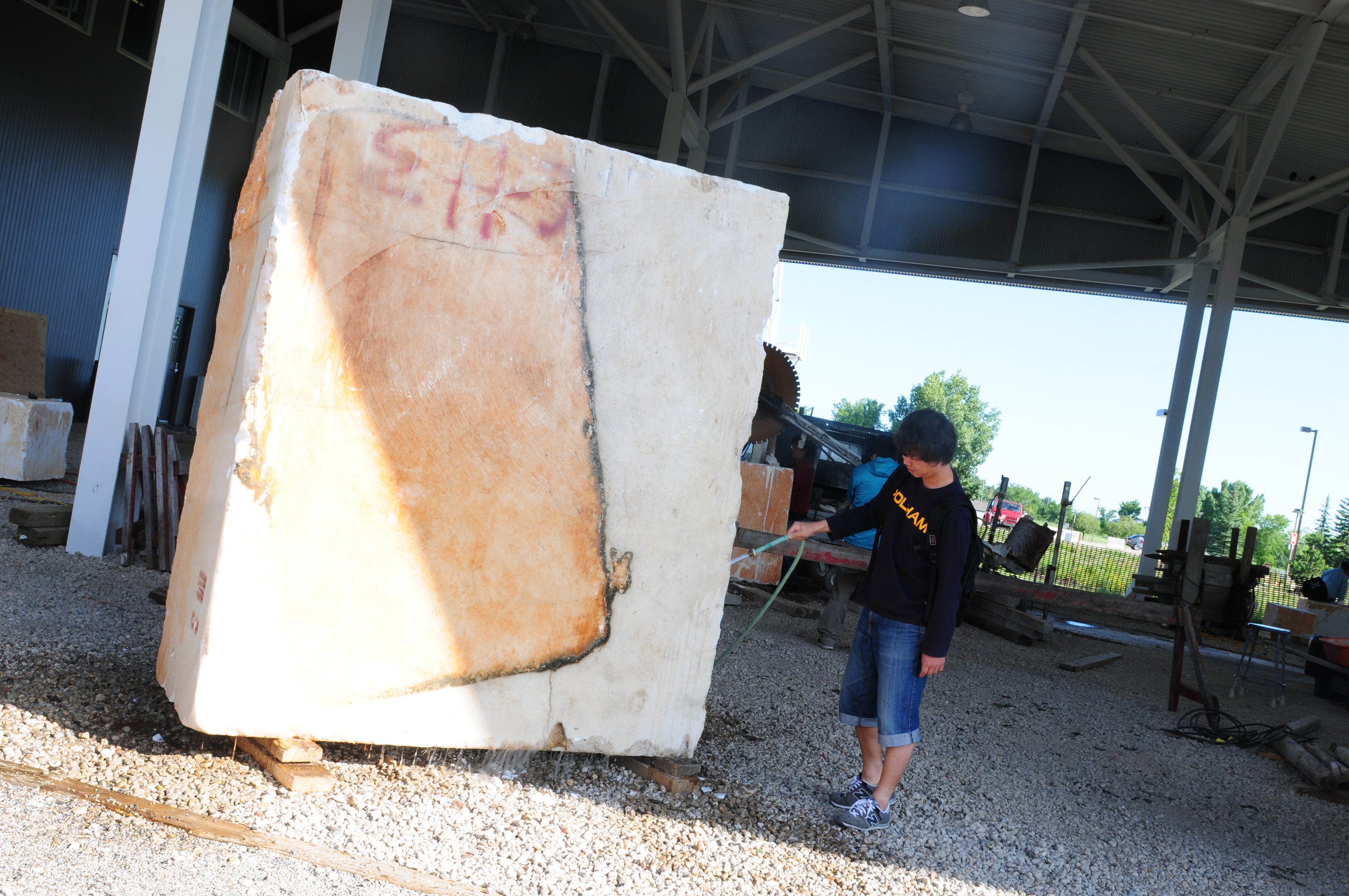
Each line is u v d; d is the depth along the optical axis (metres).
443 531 3.39
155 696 3.82
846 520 3.91
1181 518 16.33
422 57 20.36
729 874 3.21
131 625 4.79
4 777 2.93
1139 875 3.79
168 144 6.30
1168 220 20.17
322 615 3.23
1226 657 11.56
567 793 3.60
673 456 3.79
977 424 65.75
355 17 6.88
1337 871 4.19
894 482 3.79
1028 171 20.11
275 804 3.09
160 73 6.29
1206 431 16.14
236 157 20.11
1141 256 20.45
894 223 20.78
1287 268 20.09
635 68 20.09
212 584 3.09
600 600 3.69
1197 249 18.39
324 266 3.16
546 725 3.65
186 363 19.50
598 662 3.71
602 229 3.62
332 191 3.17
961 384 66.44
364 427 3.25
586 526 3.64
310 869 2.75
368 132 3.21
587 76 20.16
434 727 3.45
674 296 3.76
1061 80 16.61
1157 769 5.48
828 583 10.36
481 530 3.46
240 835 2.86
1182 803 4.87
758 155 20.67
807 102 20.44
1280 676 10.20
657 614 3.81
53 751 3.18
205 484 3.43
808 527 3.96
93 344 17.39
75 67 16.19
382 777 3.45
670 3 14.27
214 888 2.55
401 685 3.38
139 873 2.55
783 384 10.07
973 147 20.38
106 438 6.32
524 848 3.12
